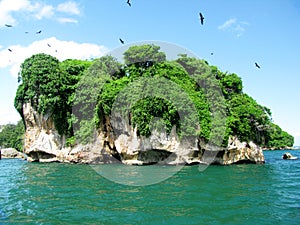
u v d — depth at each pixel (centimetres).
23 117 4816
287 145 11069
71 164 3991
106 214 1393
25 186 2144
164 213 1395
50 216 1378
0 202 1653
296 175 2617
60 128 4466
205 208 1472
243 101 4197
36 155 4666
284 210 1437
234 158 3891
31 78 4434
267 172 2859
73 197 1748
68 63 4775
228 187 1998
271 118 4681
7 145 9088
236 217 1330
